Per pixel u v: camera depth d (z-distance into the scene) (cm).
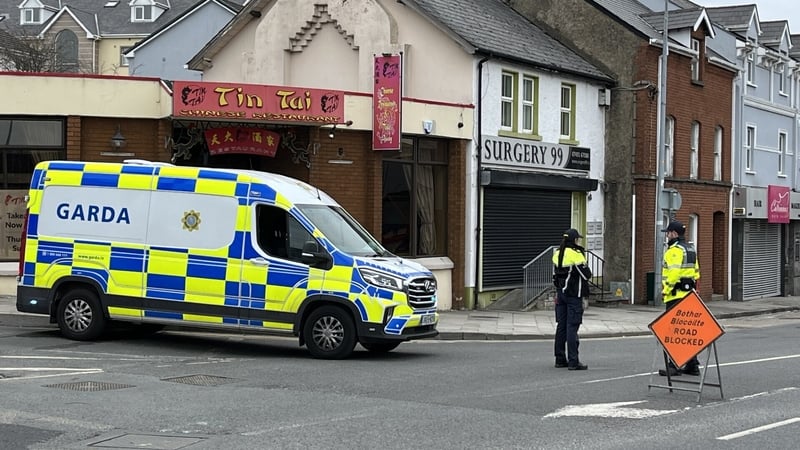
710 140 3297
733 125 3472
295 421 884
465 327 1917
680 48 2994
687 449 795
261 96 1912
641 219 2870
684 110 3094
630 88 2867
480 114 2350
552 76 2628
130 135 1938
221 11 4372
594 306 2738
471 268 2338
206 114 1875
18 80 1891
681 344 1090
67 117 1908
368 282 1352
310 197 1440
